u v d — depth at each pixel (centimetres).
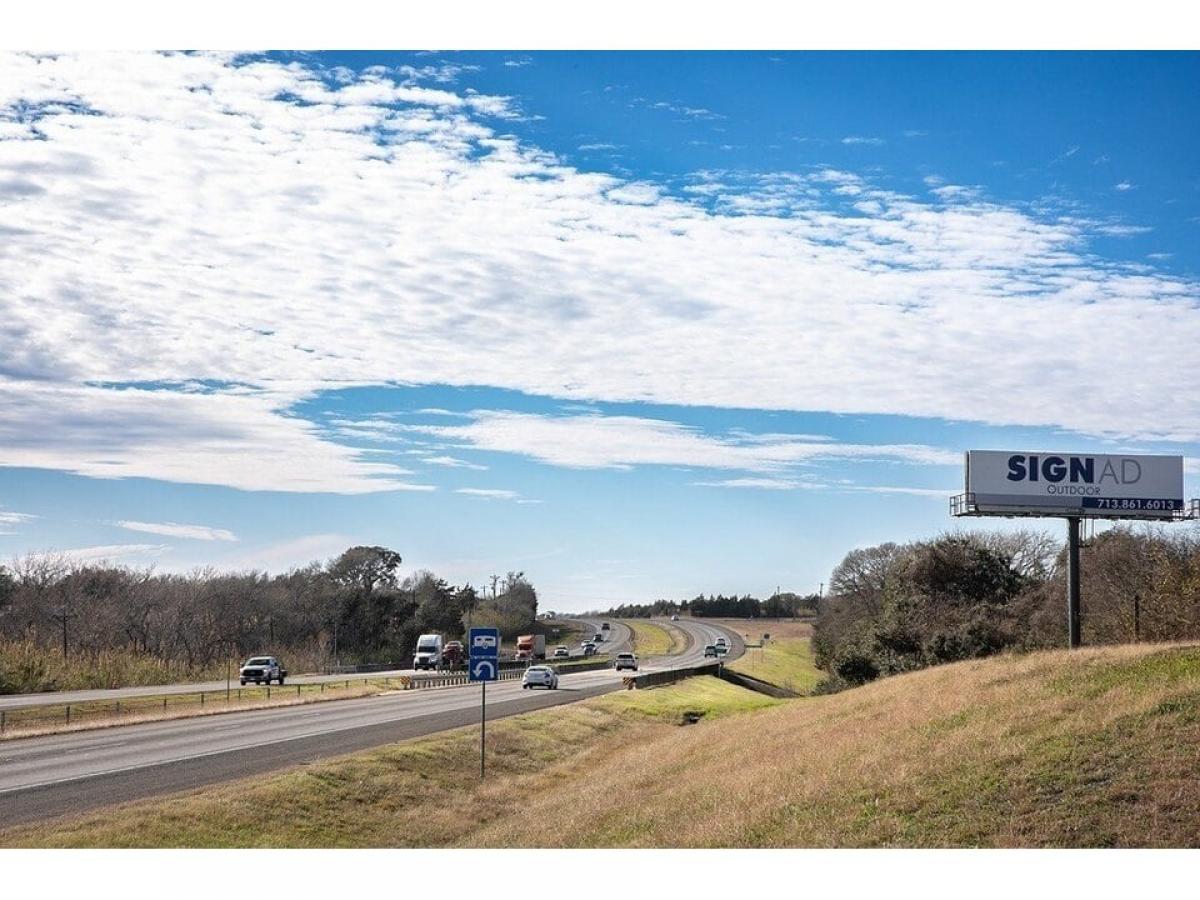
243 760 3253
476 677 3616
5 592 10794
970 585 7794
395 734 4112
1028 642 6631
